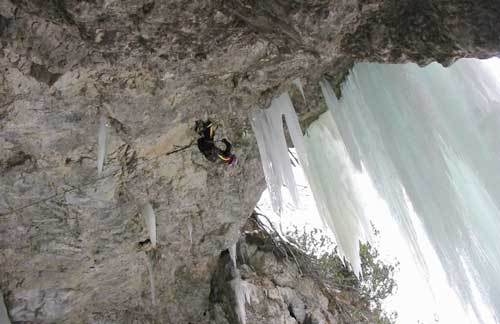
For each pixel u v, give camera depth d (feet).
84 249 20.34
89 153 16.75
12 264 19.47
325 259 35.86
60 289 21.43
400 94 16.69
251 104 17.33
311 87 17.75
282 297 29.30
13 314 20.72
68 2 9.98
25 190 16.90
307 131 20.93
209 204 22.39
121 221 20.27
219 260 28.86
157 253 24.03
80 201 18.30
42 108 14.11
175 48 12.29
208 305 28.32
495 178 16.67
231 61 13.47
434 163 16.70
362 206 22.08
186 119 16.92
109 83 13.83
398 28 11.71
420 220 16.99
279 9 10.47
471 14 10.34
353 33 12.21
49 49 11.94
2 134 14.66
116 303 24.75
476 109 17.20
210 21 11.28
